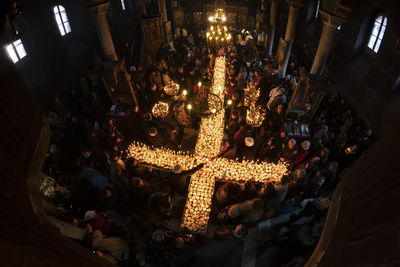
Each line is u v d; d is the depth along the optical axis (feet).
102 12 27.76
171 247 18.79
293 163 25.29
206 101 22.74
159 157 25.02
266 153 27.32
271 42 48.78
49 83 37.22
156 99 37.45
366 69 34.94
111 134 25.39
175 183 22.58
